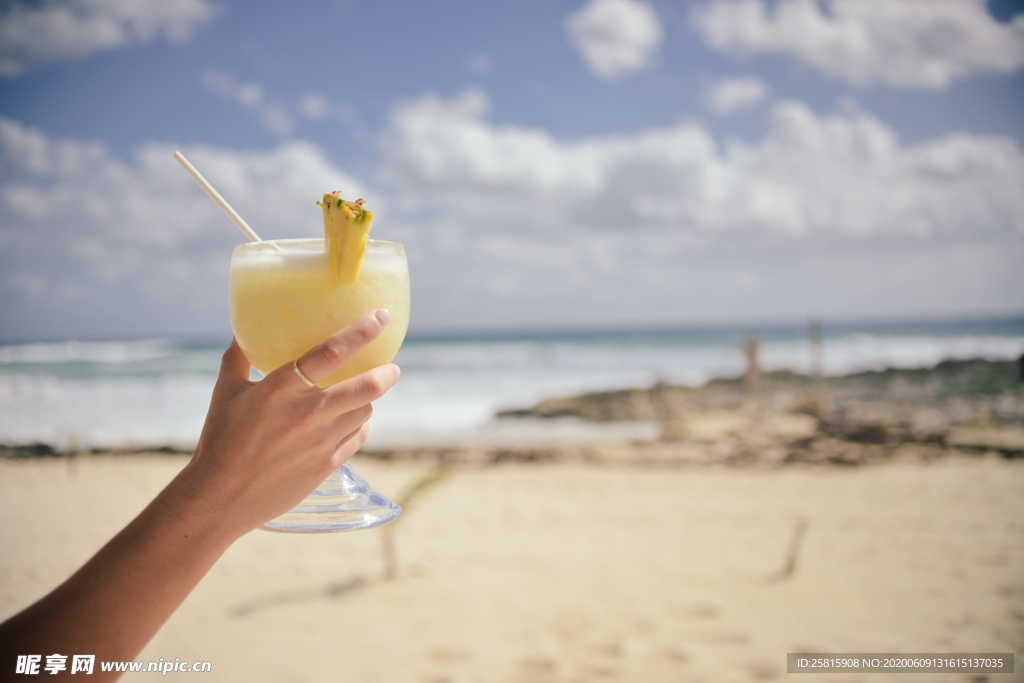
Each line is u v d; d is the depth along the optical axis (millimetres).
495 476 10539
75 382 27344
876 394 19250
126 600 782
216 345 51875
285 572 5730
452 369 32375
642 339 54500
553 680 3928
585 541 6766
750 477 10367
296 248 1125
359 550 6367
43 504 8758
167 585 796
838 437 13508
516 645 4383
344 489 1295
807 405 16922
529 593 5293
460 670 4039
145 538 794
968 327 60562
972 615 4883
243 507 820
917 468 10898
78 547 6828
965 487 9414
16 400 22641
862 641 4441
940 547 6566
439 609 4969
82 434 16688
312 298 1080
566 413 18172
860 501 8617
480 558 6160
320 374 801
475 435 15617
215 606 5016
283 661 4152
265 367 1177
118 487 9898
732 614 4891
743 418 15867
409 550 6379
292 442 817
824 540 6820
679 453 12359
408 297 1225
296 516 1167
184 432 17016
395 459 12234
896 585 5500
